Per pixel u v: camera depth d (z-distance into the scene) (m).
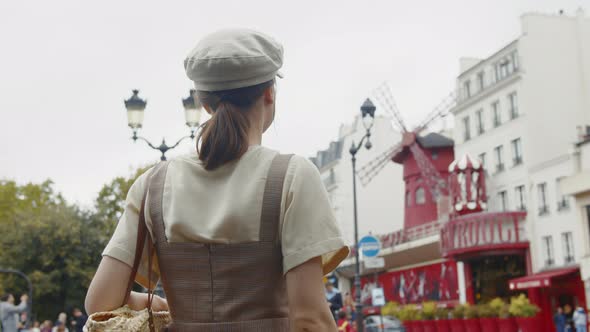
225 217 1.77
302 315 1.73
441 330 29.81
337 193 58.91
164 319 1.88
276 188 1.79
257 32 1.92
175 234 1.81
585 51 37.84
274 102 2.00
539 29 37.53
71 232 42.16
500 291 37.38
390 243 45.03
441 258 40.94
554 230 33.44
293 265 1.75
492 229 35.22
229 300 1.77
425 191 44.84
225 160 1.82
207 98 1.93
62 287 42.19
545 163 34.25
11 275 41.75
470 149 40.84
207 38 1.91
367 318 29.95
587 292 29.55
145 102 13.48
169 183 1.88
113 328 1.76
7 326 14.70
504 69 38.34
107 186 47.81
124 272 1.87
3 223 44.88
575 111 37.25
